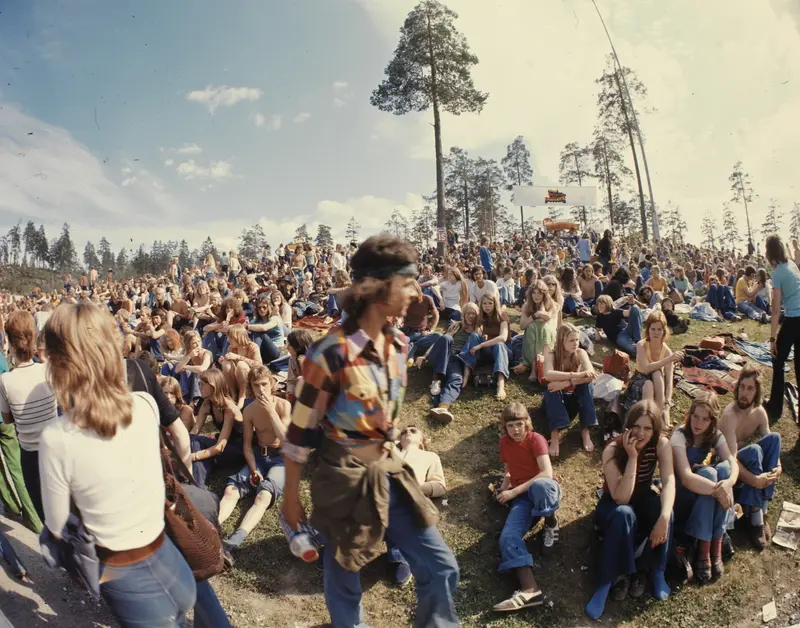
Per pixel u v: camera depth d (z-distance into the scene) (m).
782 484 5.47
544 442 4.83
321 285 13.66
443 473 5.55
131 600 2.18
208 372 5.57
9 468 4.04
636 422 4.43
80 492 2.08
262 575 4.32
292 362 6.15
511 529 4.46
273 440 5.30
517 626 4.06
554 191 38.22
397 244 2.19
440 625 2.46
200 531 2.62
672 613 4.23
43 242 99.81
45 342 2.09
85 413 2.07
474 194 71.69
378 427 2.29
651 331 6.09
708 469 4.54
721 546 4.61
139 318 11.16
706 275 17.39
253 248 77.38
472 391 7.06
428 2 31.34
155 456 2.31
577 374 5.77
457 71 31.19
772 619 4.18
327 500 2.26
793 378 7.32
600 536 4.63
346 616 2.59
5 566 3.80
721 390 7.01
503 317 7.29
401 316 2.30
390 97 32.06
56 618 3.46
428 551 2.41
